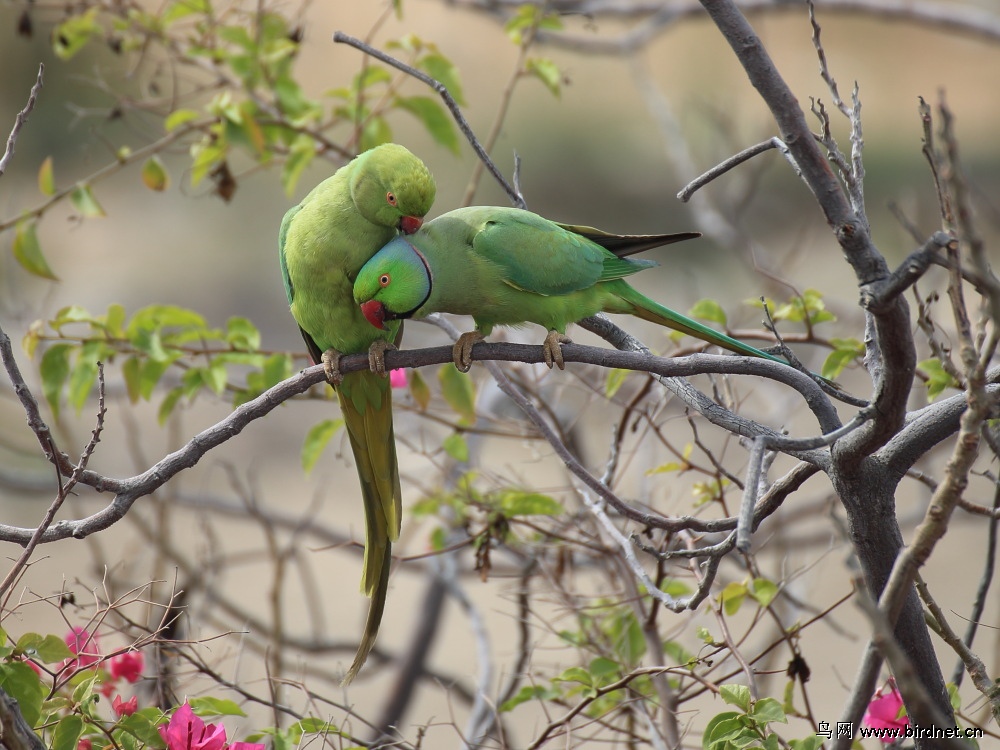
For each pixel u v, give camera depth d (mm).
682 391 6004
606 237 7770
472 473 9070
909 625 5566
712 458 7250
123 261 26344
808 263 22188
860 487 5457
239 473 18859
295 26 10961
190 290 25672
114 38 10945
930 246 4336
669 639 8117
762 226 23328
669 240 7637
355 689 12516
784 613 9234
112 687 6891
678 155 15203
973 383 4238
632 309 7695
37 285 22781
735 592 7102
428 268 7148
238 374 12477
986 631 13766
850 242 4742
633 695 7762
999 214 10500
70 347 9039
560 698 8148
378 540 7754
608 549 8227
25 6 11016
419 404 9430
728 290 22594
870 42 34906
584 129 31797
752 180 14398
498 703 8352
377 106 10719
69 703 5641
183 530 16062
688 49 33625
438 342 15219
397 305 7012
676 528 6406
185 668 8922
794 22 34719
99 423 5453
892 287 4387
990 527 6531
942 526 4293
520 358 6387
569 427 9172
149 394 9125
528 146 31438
